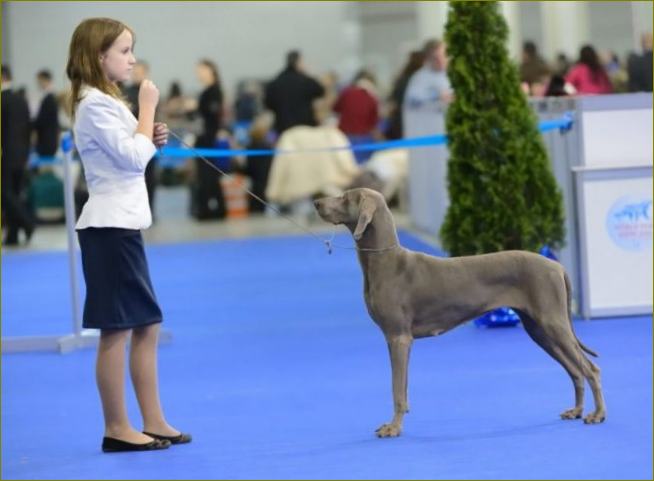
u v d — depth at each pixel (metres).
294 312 13.23
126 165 7.44
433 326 7.60
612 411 7.97
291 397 8.98
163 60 35.41
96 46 7.52
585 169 11.62
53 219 24.17
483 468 6.68
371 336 11.55
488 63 11.41
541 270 7.61
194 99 29.06
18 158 20.02
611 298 11.72
